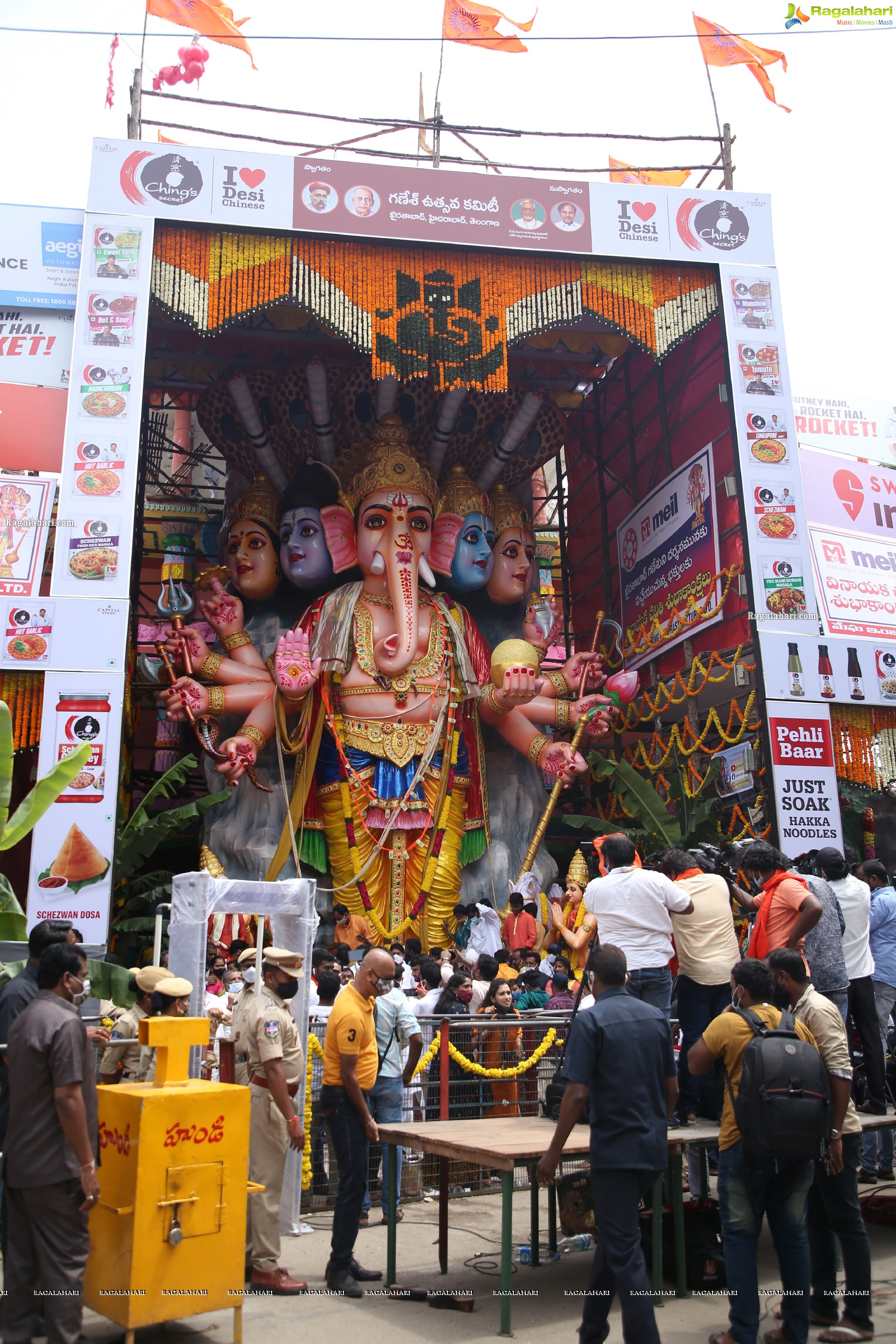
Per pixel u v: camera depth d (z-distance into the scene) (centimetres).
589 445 2173
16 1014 545
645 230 1608
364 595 1700
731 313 1614
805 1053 509
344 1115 620
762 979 542
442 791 1634
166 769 2023
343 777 1614
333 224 1509
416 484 1705
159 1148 492
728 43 1686
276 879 1571
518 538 1839
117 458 1402
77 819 1288
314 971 920
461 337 1538
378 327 1516
